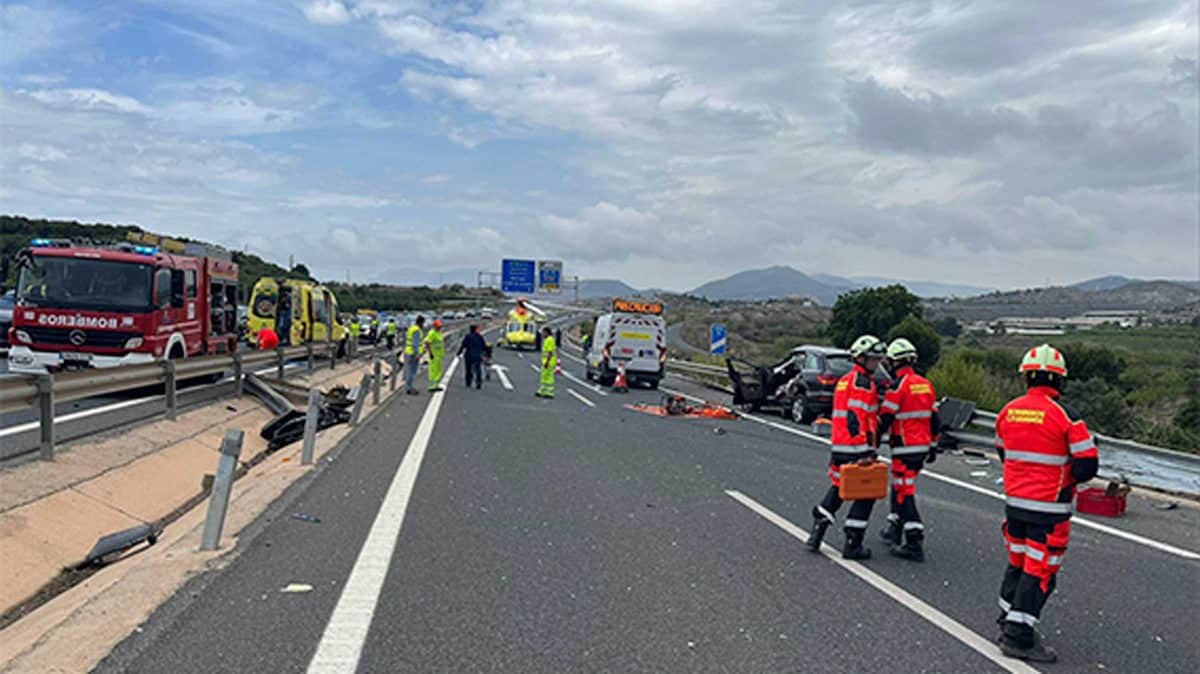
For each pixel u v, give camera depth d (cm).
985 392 2192
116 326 1733
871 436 813
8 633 604
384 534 822
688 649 554
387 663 511
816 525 819
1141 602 711
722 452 1508
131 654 507
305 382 2408
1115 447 1362
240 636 543
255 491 1012
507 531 860
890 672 528
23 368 1720
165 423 1405
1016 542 592
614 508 991
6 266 1747
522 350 6028
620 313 3117
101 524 929
